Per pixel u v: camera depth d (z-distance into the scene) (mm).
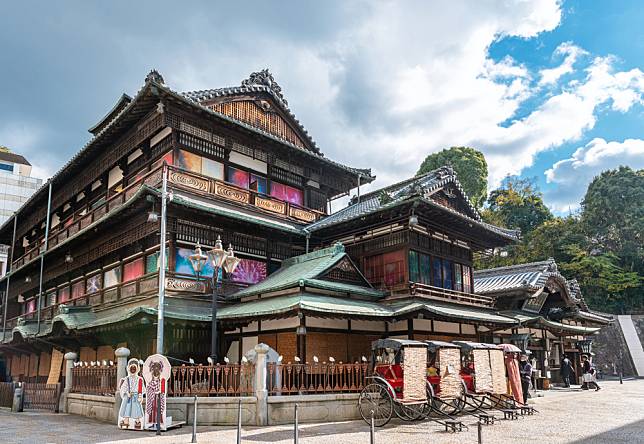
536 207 68875
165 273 18875
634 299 56031
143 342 19422
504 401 16406
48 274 30969
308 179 27641
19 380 32719
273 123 27422
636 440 11469
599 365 46625
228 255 16578
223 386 14992
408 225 20828
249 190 22969
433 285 21969
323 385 15508
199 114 21891
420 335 19797
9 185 76562
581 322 35781
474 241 25266
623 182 60625
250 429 13320
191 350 19328
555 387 30188
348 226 23062
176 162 21406
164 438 12055
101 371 17094
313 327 17781
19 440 12078
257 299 19469
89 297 24438
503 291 27531
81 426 14508
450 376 14758
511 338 25922
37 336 24641
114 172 26844
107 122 30094
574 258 55094
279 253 23844
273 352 15953
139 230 21156
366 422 14352
